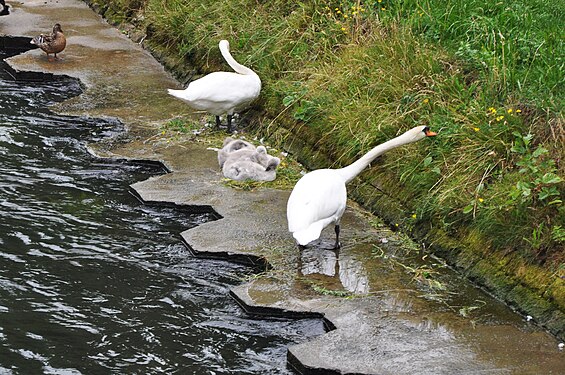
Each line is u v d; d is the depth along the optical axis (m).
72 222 11.05
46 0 22.50
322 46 14.50
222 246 10.40
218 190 11.98
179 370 8.16
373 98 12.65
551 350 8.31
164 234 10.91
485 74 12.13
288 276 9.76
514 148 10.28
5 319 8.86
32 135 13.85
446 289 9.51
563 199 9.69
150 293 9.52
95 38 19.33
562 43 12.98
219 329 8.89
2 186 11.90
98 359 8.28
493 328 8.73
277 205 11.52
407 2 14.66
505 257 9.54
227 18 16.77
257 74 14.88
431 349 8.32
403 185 11.20
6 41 19.03
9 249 10.25
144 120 14.63
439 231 10.40
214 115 14.16
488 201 10.08
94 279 9.74
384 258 10.19
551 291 8.89
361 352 8.27
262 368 8.26
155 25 18.56
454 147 11.12
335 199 10.02
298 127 13.35
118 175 12.65
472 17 13.88
